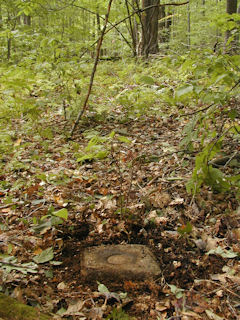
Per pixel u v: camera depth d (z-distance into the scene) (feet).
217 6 48.91
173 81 23.00
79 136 19.07
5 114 14.83
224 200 12.06
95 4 25.72
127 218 11.73
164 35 46.03
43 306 8.14
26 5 18.30
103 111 21.24
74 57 19.27
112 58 35.45
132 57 33.86
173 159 15.20
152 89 19.36
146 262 9.40
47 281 9.12
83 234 11.30
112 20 26.86
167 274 9.25
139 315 7.97
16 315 7.30
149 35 33.83
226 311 8.00
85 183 14.42
